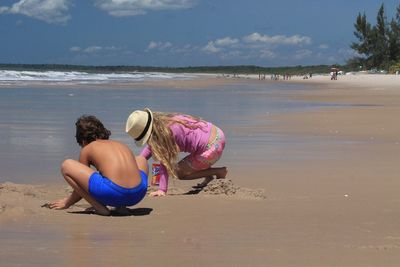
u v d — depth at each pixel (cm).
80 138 527
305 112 1778
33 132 1131
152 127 621
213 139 650
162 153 617
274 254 374
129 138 1057
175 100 2377
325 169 773
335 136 1159
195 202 555
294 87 4528
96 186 483
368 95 3058
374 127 1331
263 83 5800
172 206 532
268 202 556
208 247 388
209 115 1648
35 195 576
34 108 1727
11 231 420
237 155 894
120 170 489
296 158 869
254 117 1587
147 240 404
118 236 413
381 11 9456
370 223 466
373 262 358
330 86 4753
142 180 503
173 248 384
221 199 572
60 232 421
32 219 460
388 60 9419
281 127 1319
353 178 706
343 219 480
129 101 2206
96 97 2419
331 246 394
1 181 663
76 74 6944
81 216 478
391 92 3441
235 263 353
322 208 527
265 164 813
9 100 2061
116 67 19462
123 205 493
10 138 1038
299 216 490
